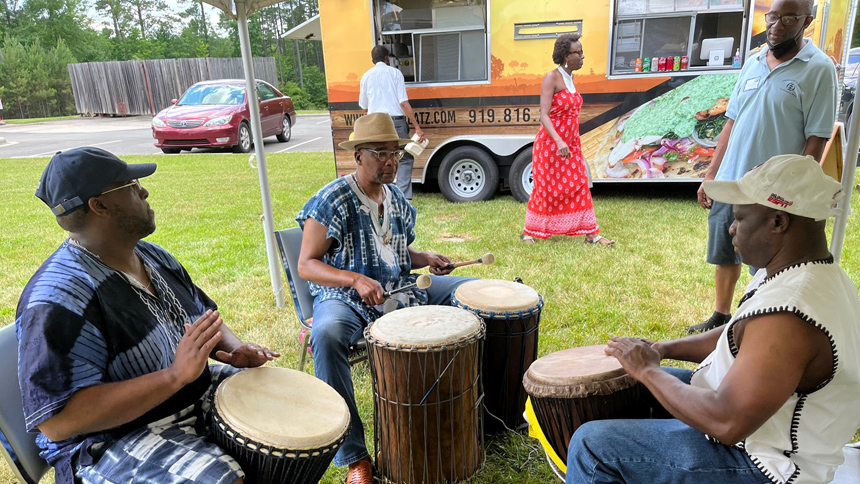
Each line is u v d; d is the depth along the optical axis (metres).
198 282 4.76
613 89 6.45
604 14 6.21
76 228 1.65
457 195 7.41
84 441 1.65
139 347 1.67
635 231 5.84
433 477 2.28
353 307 2.55
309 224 2.59
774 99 3.03
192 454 1.61
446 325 2.24
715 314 3.59
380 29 6.80
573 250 5.24
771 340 1.36
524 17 6.41
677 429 1.64
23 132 20.98
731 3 5.90
